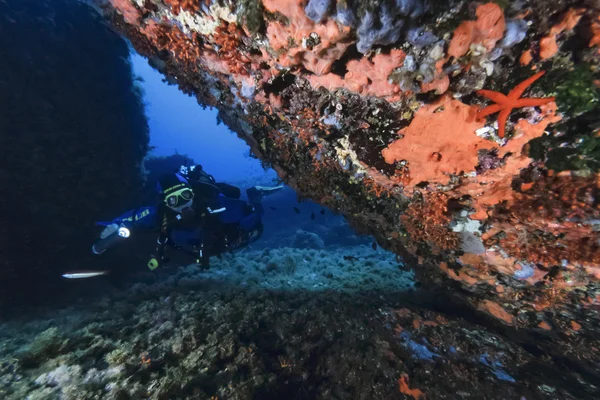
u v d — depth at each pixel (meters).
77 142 7.32
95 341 4.03
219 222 5.20
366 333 4.37
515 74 1.96
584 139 2.03
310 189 4.59
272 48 2.18
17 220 6.42
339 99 2.57
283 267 8.73
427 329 4.39
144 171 9.73
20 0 6.57
